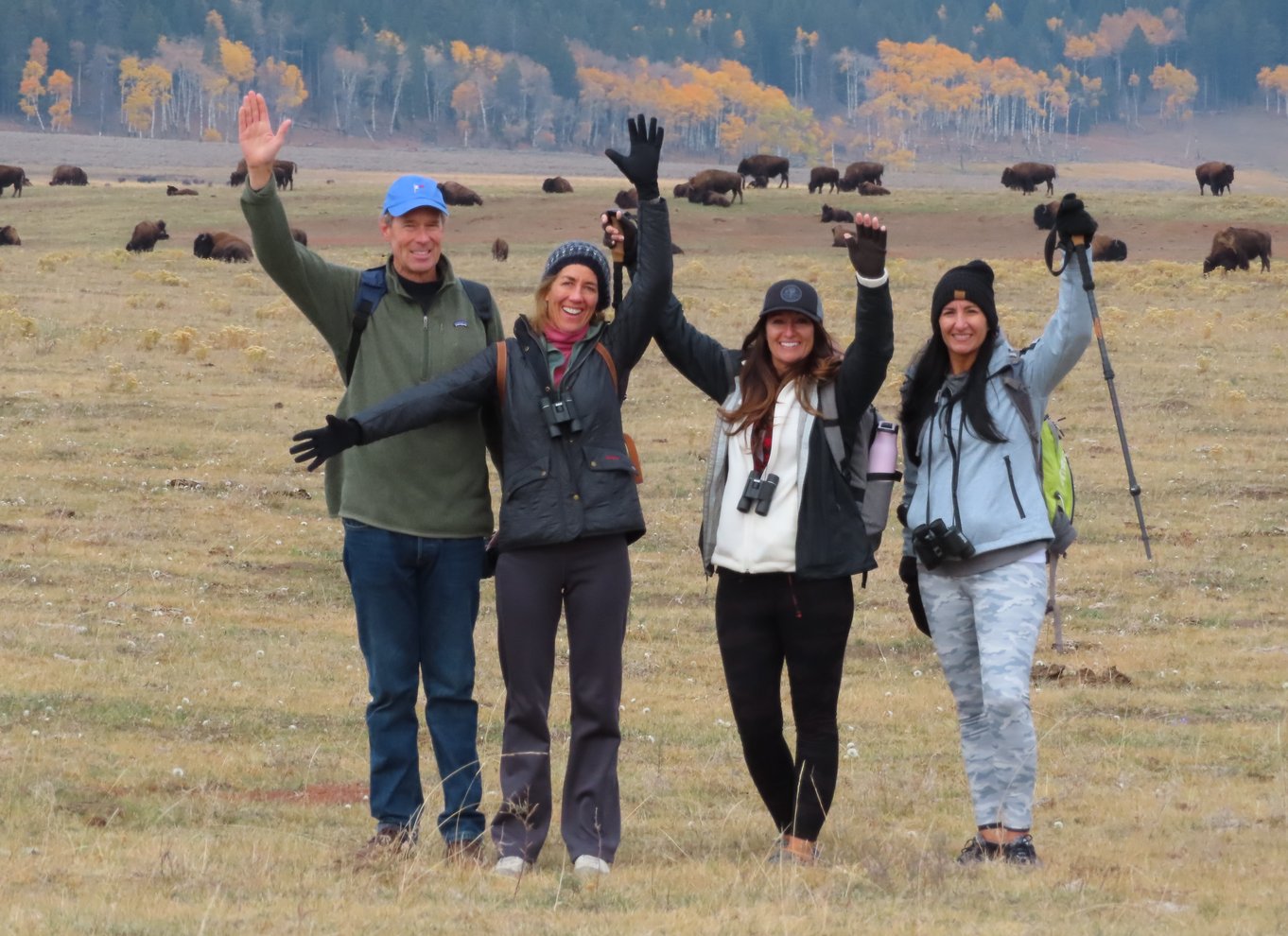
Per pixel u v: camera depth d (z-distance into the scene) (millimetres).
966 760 17422
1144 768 23266
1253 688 29625
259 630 32594
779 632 16734
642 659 31969
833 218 181625
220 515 44719
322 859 16281
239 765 21938
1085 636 34719
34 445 52312
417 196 16531
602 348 16422
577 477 16016
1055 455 17484
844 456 16625
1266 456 57000
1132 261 153625
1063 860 16969
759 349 16719
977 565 16875
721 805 20391
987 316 16828
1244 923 14234
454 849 16188
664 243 16703
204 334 82688
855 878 15594
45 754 21375
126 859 16125
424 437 16406
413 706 16656
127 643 30062
